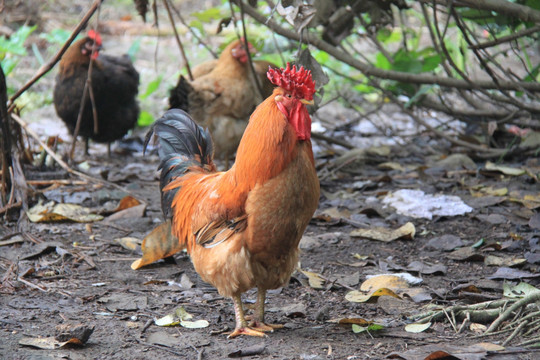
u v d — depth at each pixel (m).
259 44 7.48
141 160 7.89
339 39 7.14
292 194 3.32
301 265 4.76
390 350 3.40
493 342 3.49
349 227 5.61
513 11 5.11
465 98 7.57
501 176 6.76
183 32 12.15
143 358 3.29
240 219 3.39
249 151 3.35
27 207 5.58
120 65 7.95
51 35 10.84
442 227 5.54
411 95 7.73
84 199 6.12
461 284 4.31
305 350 3.41
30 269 4.44
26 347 3.36
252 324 3.71
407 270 4.62
